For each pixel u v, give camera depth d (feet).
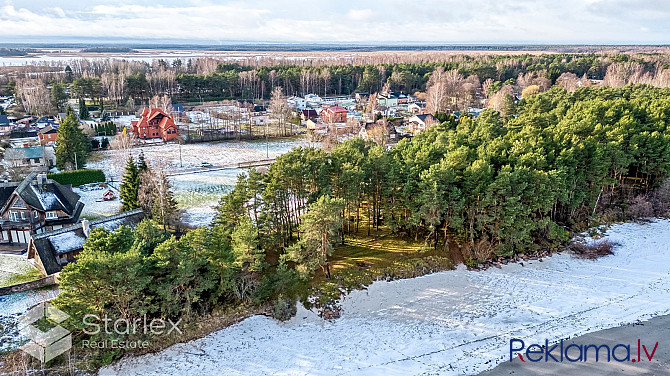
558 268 177.17
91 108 525.75
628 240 199.72
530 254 185.06
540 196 177.47
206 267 141.49
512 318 146.72
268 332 138.92
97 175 279.28
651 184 241.14
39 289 154.40
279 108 472.44
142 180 221.05
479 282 166.50
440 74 650.84
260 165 315.78
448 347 133.18
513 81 636.89
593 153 204.44
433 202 163.73
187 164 319.06
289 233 180.75
